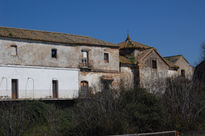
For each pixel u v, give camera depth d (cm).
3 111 2831
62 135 2806
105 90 3375
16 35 3381
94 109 2970
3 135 2658
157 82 3866
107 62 3994
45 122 3048
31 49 3441
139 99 3133
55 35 3906
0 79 3197
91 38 4253
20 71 3331
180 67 4891
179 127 3130
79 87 3697
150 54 4338
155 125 2959
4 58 3253
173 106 3400
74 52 3750
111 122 2703
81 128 2758
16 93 3294
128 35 4869
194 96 3588
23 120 2794
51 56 3575
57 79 3569
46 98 3381
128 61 4203
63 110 3425
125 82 3919
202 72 4325
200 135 2883
